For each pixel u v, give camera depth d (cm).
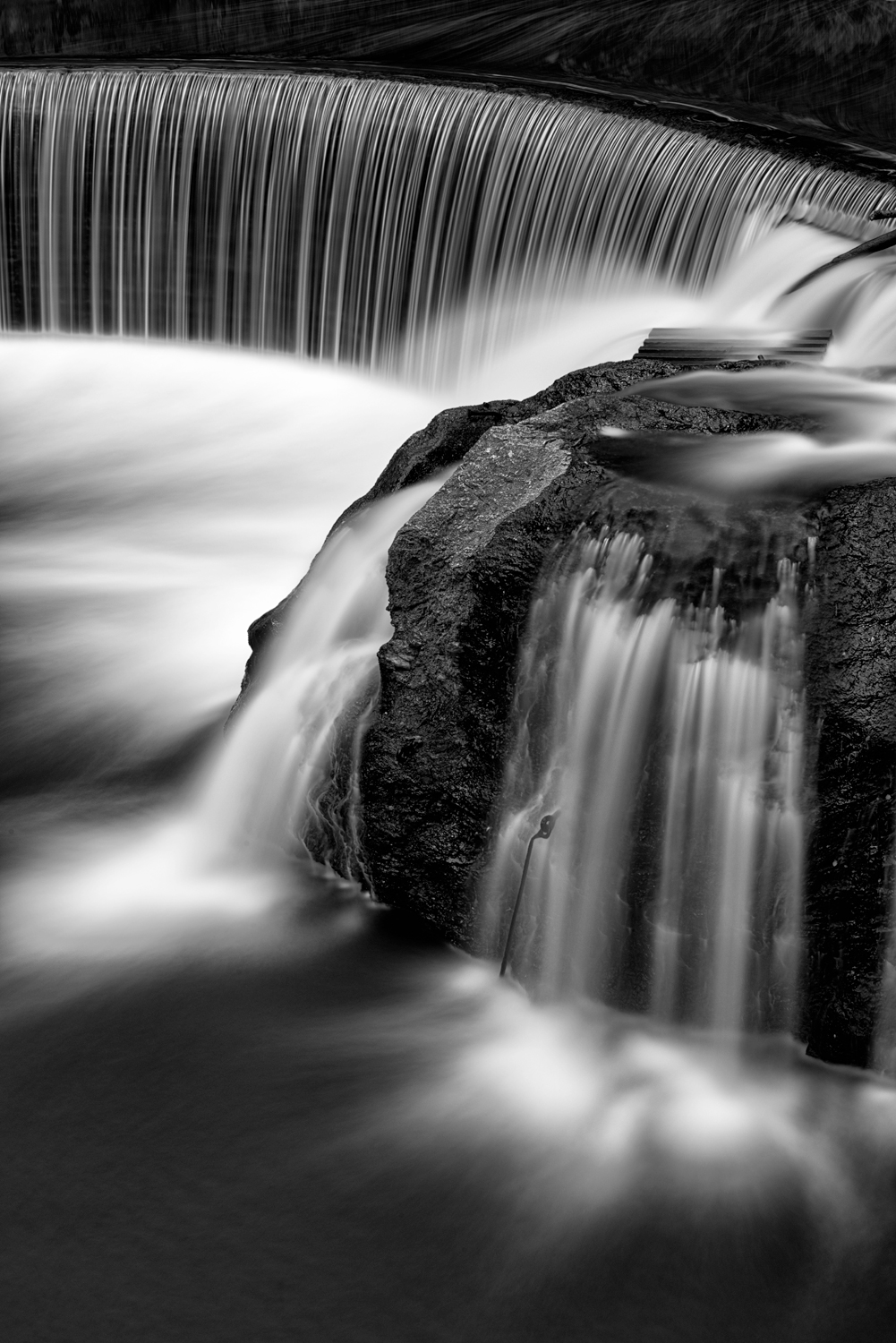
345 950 622
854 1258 464
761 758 539
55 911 649
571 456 622
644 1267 460
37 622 1023
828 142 1500
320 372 1717
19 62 1906
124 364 1727
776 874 544
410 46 1994
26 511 1336
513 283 1586
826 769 529
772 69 1780
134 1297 448
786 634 534
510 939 598
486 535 609
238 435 1572
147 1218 478
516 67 1914
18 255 1794
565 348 1487
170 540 1262
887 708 518
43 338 1803
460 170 1599
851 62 1778
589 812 575
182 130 1706
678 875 560
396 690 617
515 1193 488
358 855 652
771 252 1320
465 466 643
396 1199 486
